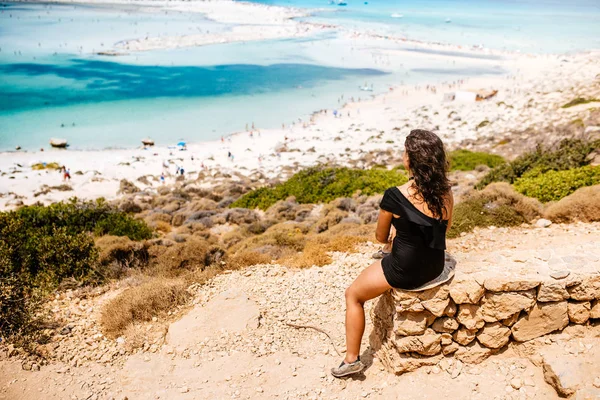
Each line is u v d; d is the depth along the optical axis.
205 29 166.50
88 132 60.56
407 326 4.26
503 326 4.28
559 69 104.94
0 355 5.35
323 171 22.00
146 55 116.25
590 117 45.25
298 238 11.14
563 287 4.16
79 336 5.98
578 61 115.06
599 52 134.50
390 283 4.04
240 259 8.53
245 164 49.66
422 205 3.74
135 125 64.50
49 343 5.74
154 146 56.91
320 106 78.19
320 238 10.47
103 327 6.20
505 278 4.14
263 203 21.45
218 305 6.33
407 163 3.84
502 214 8.66
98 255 8.88
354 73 104.56
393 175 20.84
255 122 68.69
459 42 158.50
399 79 100.19
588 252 4.62
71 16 184.62
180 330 5.86
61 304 7.07
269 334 5.71
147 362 5.35
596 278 4.20
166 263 9.16
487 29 196.88
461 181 20.03
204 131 63.69
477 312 4.20
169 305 6.56
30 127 60.97
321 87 90.81
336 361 5.01
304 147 56.59
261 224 16.12
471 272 4.28
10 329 5.73
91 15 192.75
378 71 107.62
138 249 9.70
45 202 34.78
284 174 42.28
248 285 7.20
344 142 58.28
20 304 5.97
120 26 163.62
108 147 55.47
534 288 4.21
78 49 118.50
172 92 82.69
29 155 50.88
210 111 72.94
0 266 7.25
